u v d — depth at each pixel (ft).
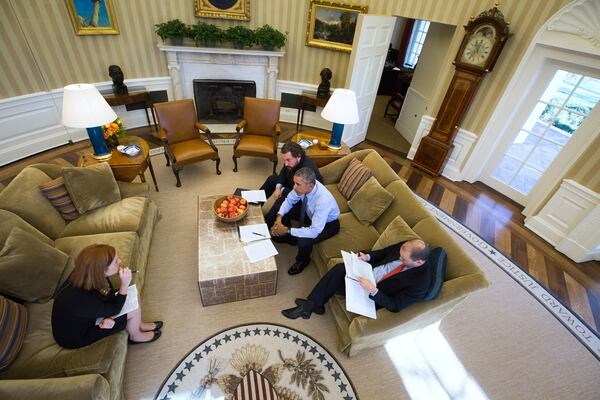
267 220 9.11
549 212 10.93
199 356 6.47
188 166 12.98
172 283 7.91
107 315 5.24
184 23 13.91
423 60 16.31
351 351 6.45
